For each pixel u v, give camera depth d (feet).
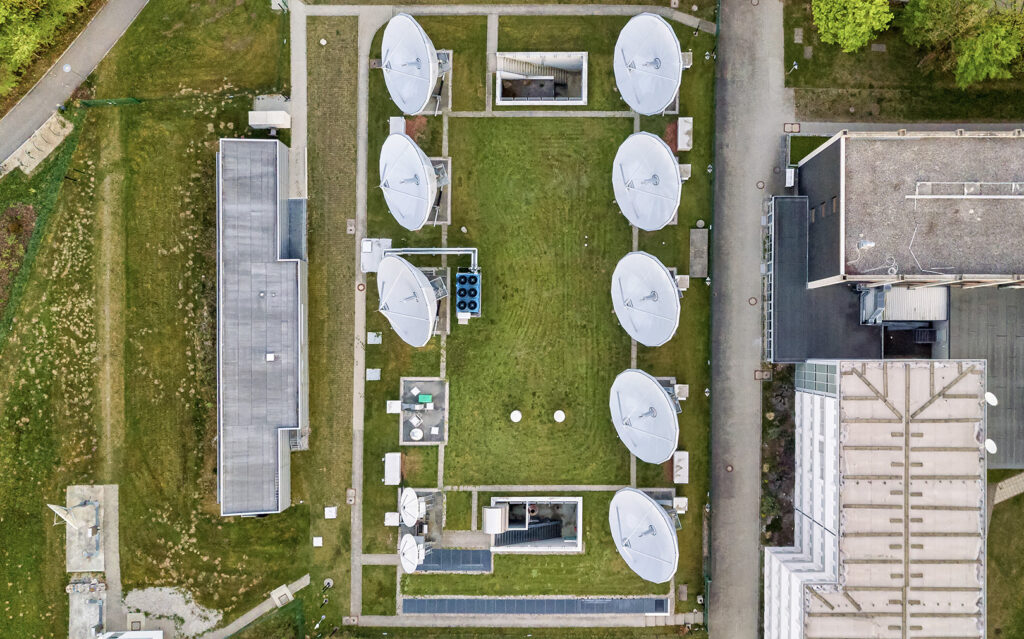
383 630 124.67
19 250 125.90
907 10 113.29
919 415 102.32
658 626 123.95
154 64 124.77
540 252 123.13
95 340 125.49
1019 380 112.68
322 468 124.67
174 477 125.29
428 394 122.93
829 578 104.68
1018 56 112.16
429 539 124.26
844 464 102.42
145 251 125.29
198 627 124.98
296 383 120.26
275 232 119.44
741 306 122.83
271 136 124.88
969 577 101.40
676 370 122.93
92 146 125.08
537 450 123.54
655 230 119.65
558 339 123.13
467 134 123.75
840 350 116.67
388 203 115.96
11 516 125.49
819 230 111.04
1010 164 100.48
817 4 112.27
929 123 121.60
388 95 124.16
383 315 123.95
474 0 123.44
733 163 122.52
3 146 126.21
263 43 124.47
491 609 124.57
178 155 124.77
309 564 124.67
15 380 125.70
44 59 125.29
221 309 117.60
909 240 101.40
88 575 125.18
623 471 123.24
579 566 123.95
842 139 101.19
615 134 122.83
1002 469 120.67
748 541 122.52
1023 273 99.14
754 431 122.52
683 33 122.62
